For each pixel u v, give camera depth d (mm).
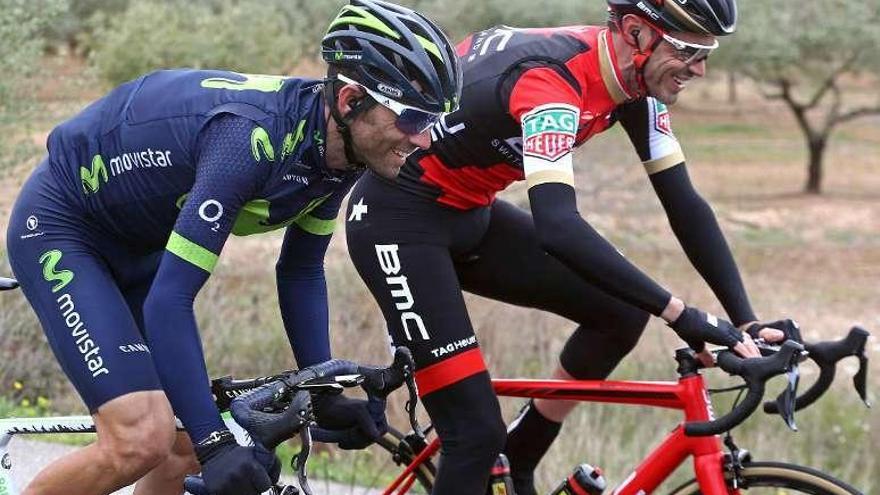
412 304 4402
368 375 3680
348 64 3434
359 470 7004
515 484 4965
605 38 4203
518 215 4832
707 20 3932
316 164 3590
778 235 21766
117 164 3723
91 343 3660
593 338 4824
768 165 31656
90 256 3824
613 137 15492
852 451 7871
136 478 3713
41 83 10961
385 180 4461
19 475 6207
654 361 8359
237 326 9023
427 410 4465
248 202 3553
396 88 3414
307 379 3467
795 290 16219
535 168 4078
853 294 16141
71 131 3844
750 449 7711
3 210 11172
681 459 4449
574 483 4699
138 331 3799
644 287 4008
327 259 11445
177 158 3615
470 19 22406
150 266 4090
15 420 3967
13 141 10781
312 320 4129
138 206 3748
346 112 3479
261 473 3291
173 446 4246
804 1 26156
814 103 28047
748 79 30547
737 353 4051
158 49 19203
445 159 4387
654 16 3982
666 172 4656
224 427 3408
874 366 10008
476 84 4293
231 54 19922
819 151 28031
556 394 4621
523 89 4168
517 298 4844
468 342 4410
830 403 8539
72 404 8070
